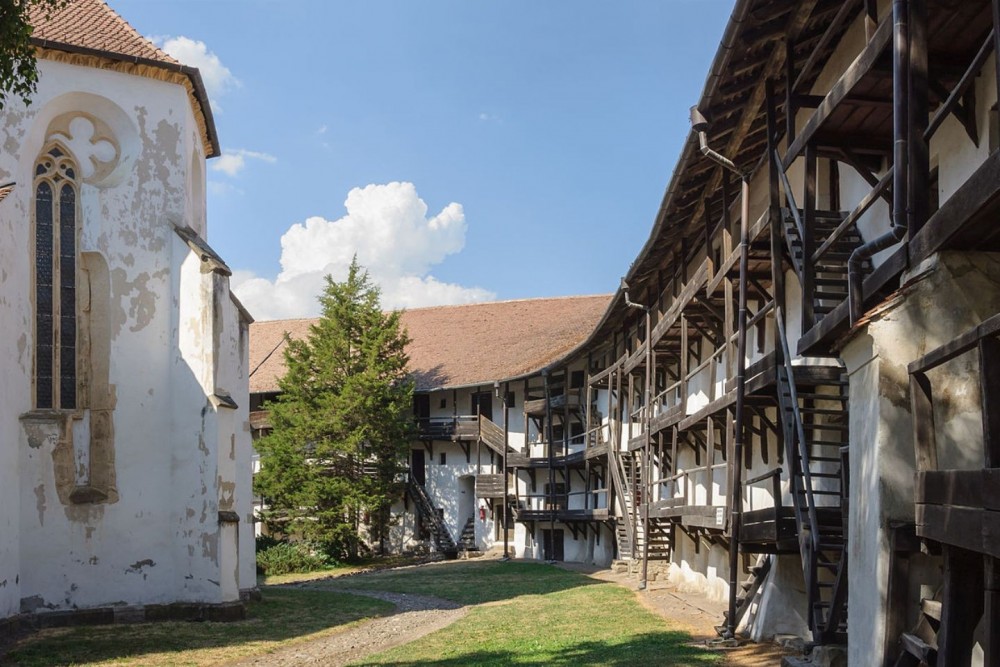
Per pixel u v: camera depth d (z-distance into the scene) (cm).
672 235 2081
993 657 548
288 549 3769
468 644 1514
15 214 1717
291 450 3969
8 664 1318
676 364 2734
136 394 1864
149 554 1822
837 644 1080
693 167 1641
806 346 954
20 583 1692
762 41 1203
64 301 1844
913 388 673
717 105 1372
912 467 761
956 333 734
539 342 4578
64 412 1769
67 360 1833
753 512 1409
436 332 5166
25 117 1767
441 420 4647
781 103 1346
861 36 1187
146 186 1939
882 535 760
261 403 4962
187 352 1889
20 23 958
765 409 1700
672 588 2502
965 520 574
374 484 4003
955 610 612
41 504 1730
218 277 1905
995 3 584
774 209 1273
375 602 2281
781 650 1320
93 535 1775
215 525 1827
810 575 1151
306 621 1861
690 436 2436
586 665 1233
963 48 917
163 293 1923
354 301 4219
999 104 582
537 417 4316
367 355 4134
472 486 4722
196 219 2194
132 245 1909
